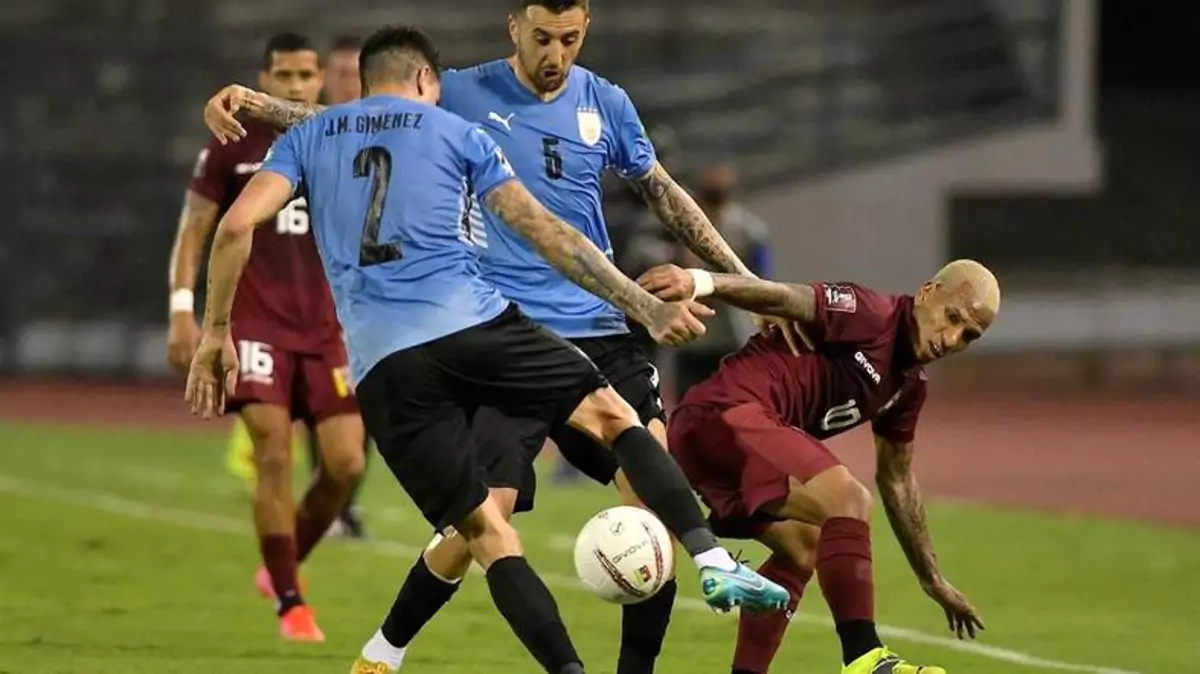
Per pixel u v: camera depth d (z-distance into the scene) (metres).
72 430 75.25
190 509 52.50
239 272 22.75
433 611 24.53
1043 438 75.38
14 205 96.62
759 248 48.03
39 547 44.25
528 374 22.62
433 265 22.39
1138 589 39.06
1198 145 122.81
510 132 25.39
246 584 38.75
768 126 105.06
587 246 22.33
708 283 22.91
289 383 32.62
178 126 101.44
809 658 30.44
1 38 99.38
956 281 23.94
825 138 103.00
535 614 22.05
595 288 22.33
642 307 22.25
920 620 34.91
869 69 106.38
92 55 101.25
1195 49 124.19
